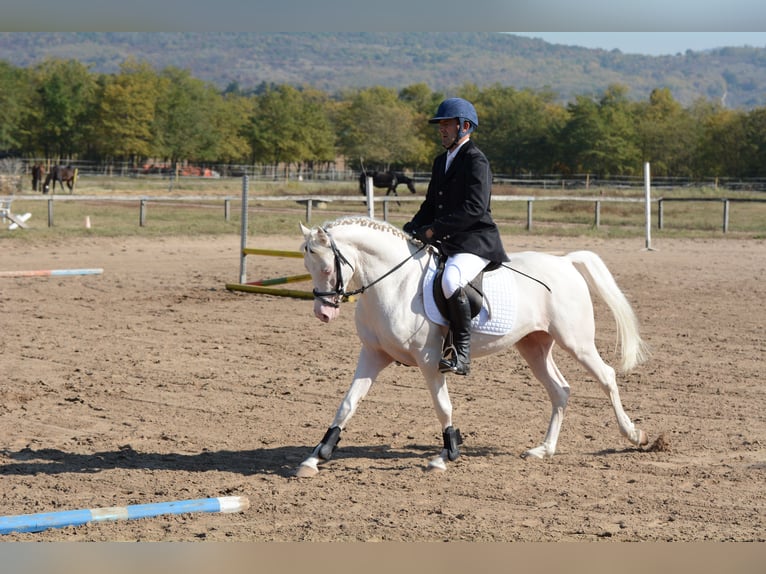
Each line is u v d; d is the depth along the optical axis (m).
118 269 19.64
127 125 90.19
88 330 12.91
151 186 58.22
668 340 12.37
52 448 7.57
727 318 14.10
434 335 6.89
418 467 7.10
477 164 6.78
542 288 7.32
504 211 41.31
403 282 6.83
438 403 7.00
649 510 6.09
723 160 90.94
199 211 37.97
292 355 11.41
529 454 7.32
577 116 96.12
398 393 9.55
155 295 16.23
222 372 10.45
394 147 107.31
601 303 15.82
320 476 6.87
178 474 6.91
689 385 9.84
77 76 110.56
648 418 8.55
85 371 10.40
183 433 8.08
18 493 6.42
